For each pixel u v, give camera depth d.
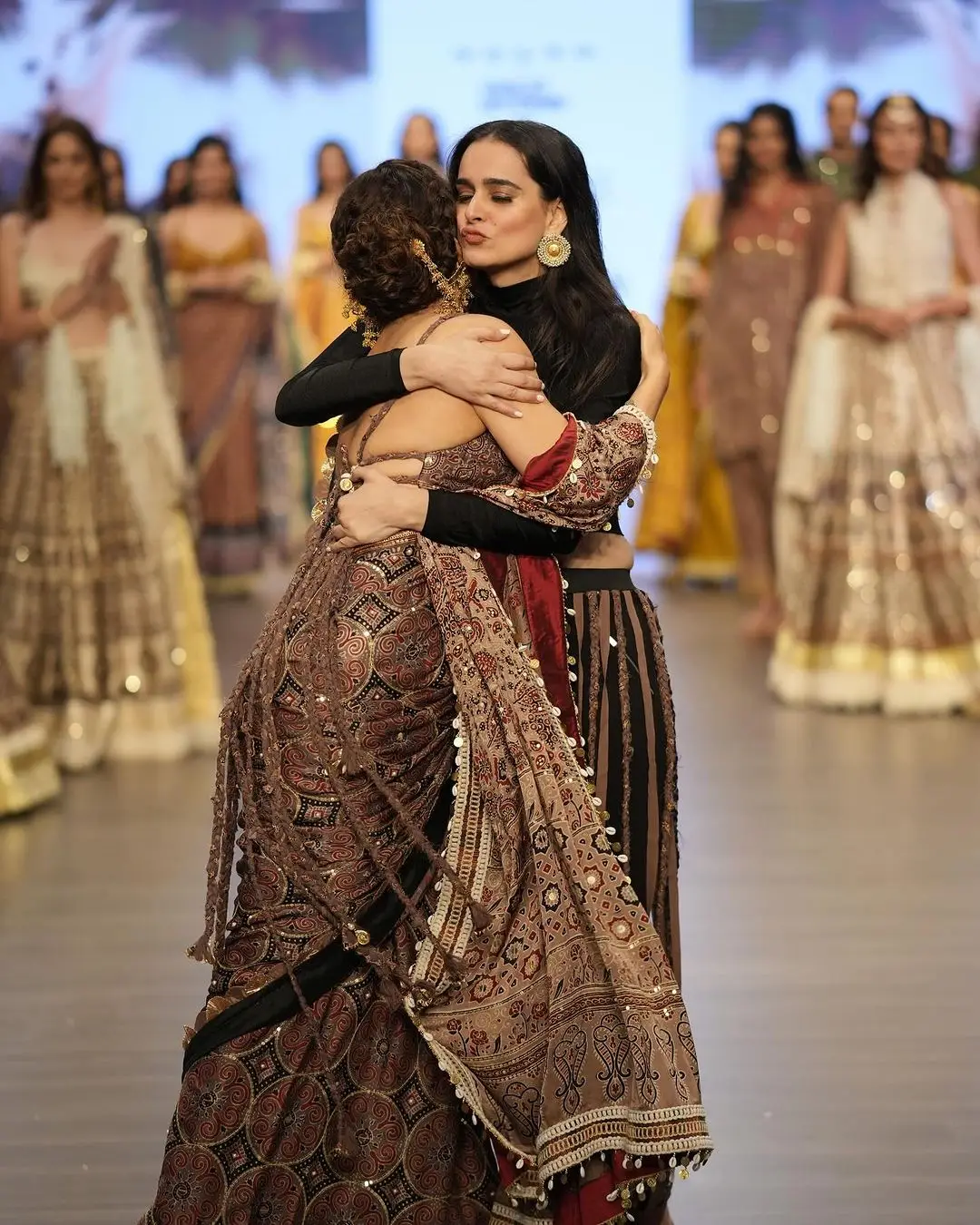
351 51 20.83
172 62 20.47
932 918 7.74
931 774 10.32
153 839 9.23
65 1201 5.24
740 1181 5.34
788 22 19.53
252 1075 4.49
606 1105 4.44
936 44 19.25
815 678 12.34
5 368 11.98
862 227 12.11
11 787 9.72
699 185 18.30
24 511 10.97
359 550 4.59
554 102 21.56
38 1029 6.60
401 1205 4.57
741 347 15.31
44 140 10.96
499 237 4.72
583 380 4.74
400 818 4.47
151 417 11.15
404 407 4.62
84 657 10.95
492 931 4.52
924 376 12.04
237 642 15.41
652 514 18.91
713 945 7.45
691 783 10.23
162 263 11.46
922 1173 5.38
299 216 19.22
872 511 12.11
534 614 4.64
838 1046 6.34
